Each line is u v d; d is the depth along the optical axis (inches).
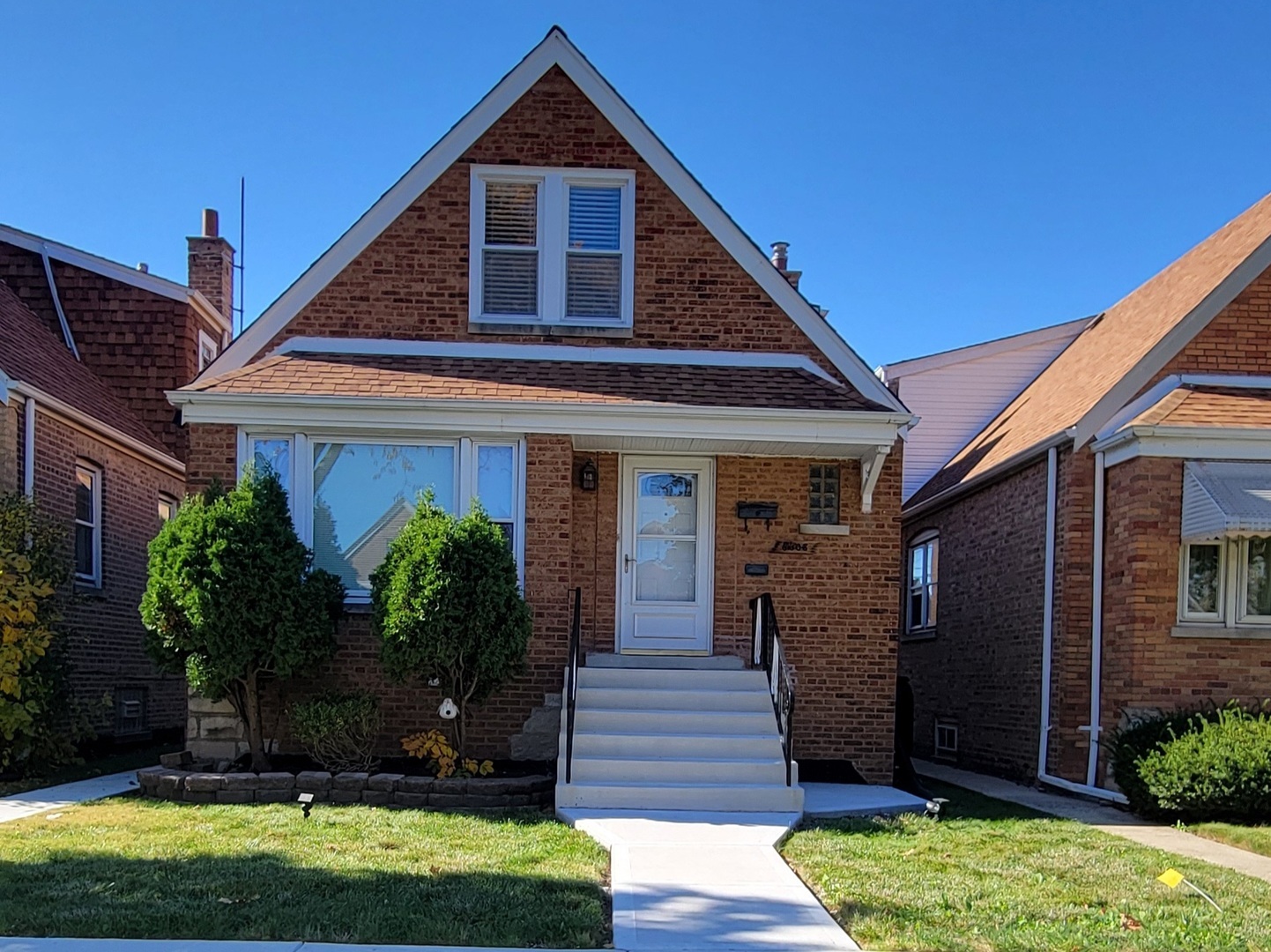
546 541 417.1
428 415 412.5
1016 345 707.4
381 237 455.8
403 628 358.6
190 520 368.5
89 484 543.8
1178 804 351.9
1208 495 396.2
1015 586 516.4
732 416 413.1
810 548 449.4
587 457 453.4
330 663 413.1
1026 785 480.7
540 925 213.9
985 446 611.8
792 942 208.8
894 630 446.0
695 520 459.2
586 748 372.2
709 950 203.6
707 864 271.4
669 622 453.7
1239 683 408.5
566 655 415.8
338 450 422.9
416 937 206.5
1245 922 228.5
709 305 462.3
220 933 206.8
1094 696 440.8
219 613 359.9
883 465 452.8
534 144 461.7
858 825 334.3
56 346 605.9
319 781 351.3
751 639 445.1
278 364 434.3
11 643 396.2
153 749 561.9
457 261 456.1
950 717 613.3
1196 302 464.1
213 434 414.9
